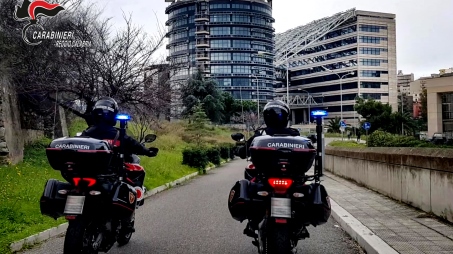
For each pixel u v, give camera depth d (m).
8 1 14.25
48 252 6.62
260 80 138.38
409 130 62.78
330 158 19.86
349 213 8.74
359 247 6.72
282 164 4.71
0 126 13.14
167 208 10.97
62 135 18.14
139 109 16.22
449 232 6.78
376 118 61.00
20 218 8.24
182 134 41.06
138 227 8.37
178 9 142.12
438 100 56.84
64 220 8.67
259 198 5.00
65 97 16.19
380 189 11.79
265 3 144.12
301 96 143.62
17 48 14.11
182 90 18.36
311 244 6.95
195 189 15.70
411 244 6.09
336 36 144.00
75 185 4.95
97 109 5.80
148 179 15.73
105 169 5.05
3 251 6.35
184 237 7.45
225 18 137.00
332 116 140.88
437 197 7.95
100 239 5.10
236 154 6.42
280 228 4.66
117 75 14.78
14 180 11.27
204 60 133.88
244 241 7.14
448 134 54.50
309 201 4.96
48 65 14.51
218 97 84.75
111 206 5.14
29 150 15.70
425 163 8.48
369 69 136.75
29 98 15.76
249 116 82.12
